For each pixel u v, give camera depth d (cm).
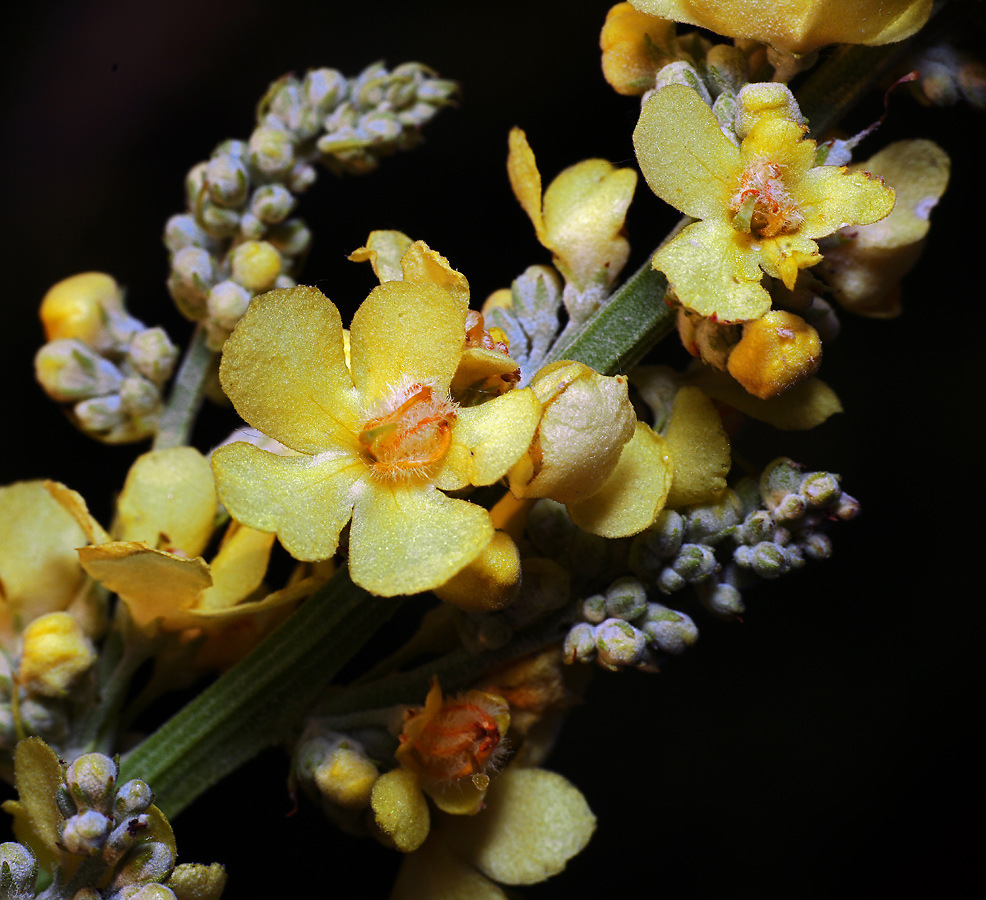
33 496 20
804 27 18
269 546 19
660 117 18
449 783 19
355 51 30
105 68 29
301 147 21
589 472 18
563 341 19
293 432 18
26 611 20
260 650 19
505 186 29
